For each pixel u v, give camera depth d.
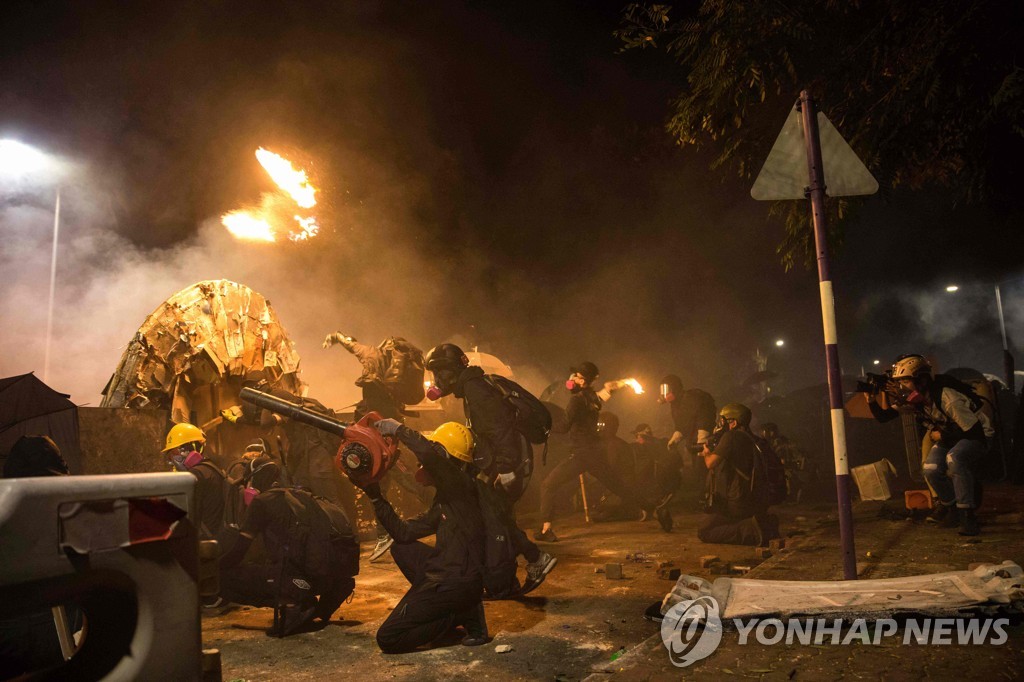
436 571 4.52
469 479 4.71
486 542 4.73
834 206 7.94
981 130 8.30
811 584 4.48
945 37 7.61
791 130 4.75
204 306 7.89
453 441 4.90
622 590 5.91
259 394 4.72
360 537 8.52
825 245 4.58
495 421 5.84
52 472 3.65
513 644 4.62
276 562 4.98
